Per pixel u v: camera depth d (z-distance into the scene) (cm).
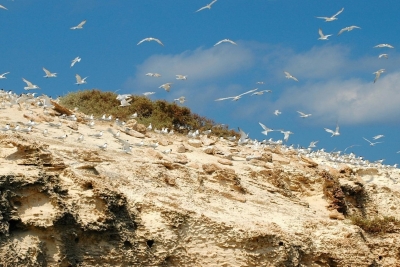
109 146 4388
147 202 3669
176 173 4216
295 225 4231
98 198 3322
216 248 3694
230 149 5197
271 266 3725
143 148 4516
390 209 5431
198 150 4950
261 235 3738
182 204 3878
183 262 3566
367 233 4794
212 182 4359
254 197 4456
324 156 6056
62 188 3262
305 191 5072
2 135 3450
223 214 3994
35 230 3031
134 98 6144
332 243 4244
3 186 3006
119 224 3372
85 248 3209
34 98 5147
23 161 3294
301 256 3991
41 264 2973
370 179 5359
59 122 4588
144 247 3444
